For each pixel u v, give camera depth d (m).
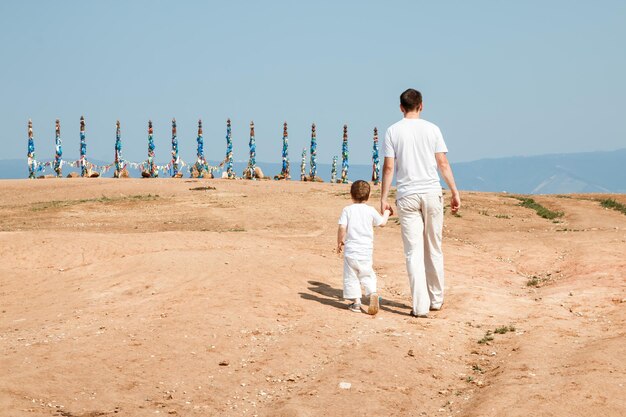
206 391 5.60
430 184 8.54
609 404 4.98
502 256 14.04
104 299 9.75
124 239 14.77
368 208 8.88
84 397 5.28
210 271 11.13
